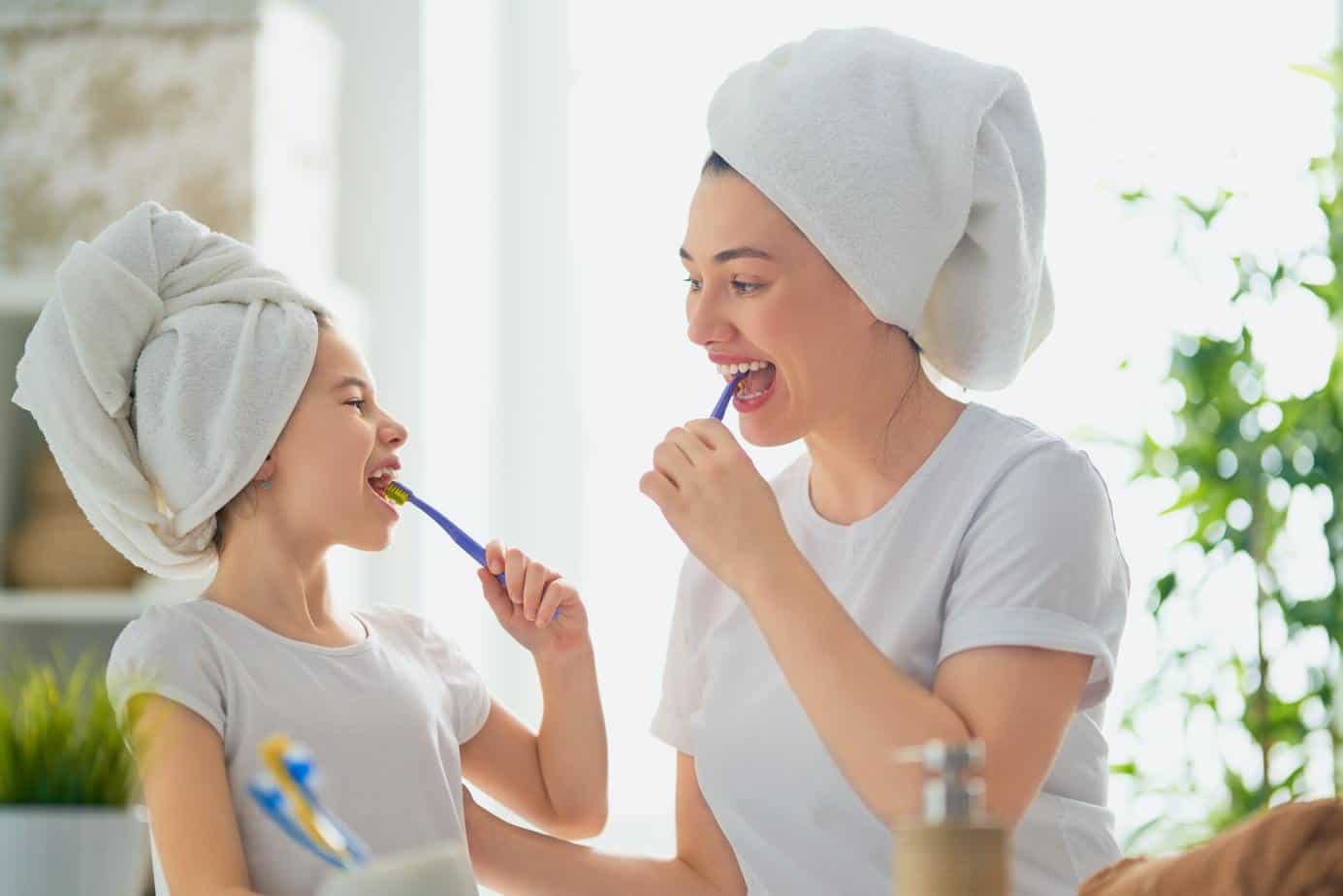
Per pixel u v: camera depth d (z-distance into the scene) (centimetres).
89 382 156
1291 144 336
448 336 342
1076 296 333
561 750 180
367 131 335
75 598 297
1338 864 94
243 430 158
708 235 161
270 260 307
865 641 144
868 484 169
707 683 176
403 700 162
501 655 352
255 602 161
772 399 164
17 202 310
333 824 101
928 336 169
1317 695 304
